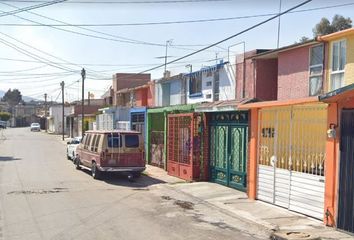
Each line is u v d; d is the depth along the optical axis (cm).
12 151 3878
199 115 1980
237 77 2381
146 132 2847
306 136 1276
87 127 5650
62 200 1527
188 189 1777
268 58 2177
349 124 1108
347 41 1645
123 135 2089
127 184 1981
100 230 1095
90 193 1698
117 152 2072
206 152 1975
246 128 1684
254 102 1592
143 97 4194
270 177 1443
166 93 3500
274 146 1423
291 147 1340
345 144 1115
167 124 2442
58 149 4253
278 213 1305
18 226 1122
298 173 1300
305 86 1844
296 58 1898
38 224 1148
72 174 2314
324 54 1747
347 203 1095
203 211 1372
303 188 1277
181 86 3159
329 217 1149
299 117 1308
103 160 2056
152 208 1411
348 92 1076
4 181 1981
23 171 2394
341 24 3459
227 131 1819
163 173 2350
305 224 1175
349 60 1633
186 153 2056
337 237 1043
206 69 2667
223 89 2533
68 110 8425
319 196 1211
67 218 1228
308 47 1833
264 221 1209
